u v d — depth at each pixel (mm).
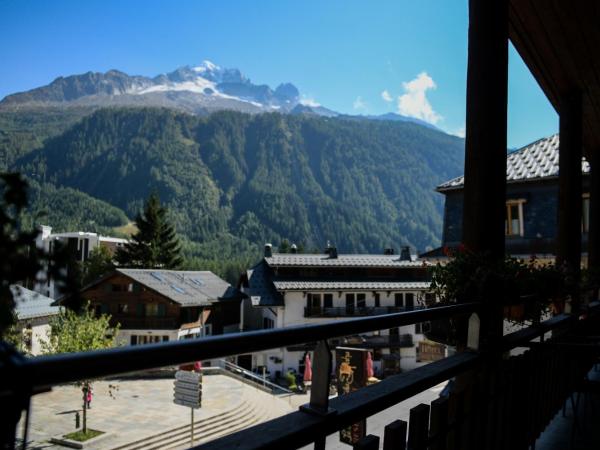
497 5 4027
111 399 19922
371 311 35625
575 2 5020
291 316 35031
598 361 5211
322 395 1418
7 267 749
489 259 3660
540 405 3391
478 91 4043
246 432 1268
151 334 33969
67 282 798
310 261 37219
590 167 9953
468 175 4051
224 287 41656
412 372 2016
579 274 5277
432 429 1981
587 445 3506
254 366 33219
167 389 22484
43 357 805
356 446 1525
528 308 3791
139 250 54969
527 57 6176
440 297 3582
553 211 13430
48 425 15023
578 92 7160
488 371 2586
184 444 16219
